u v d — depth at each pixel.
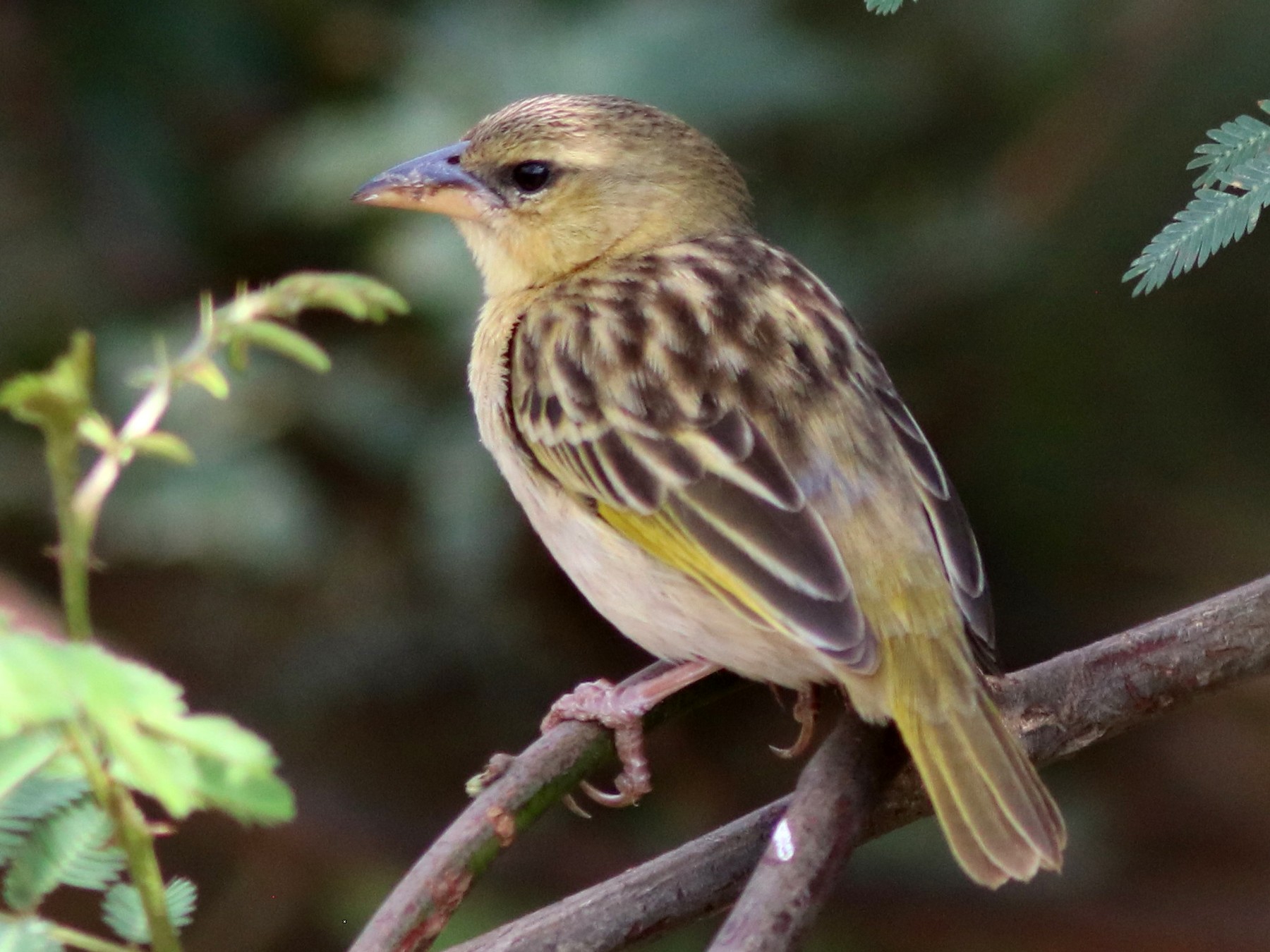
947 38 11.76
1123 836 12.61
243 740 3.57
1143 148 11.70
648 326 7.89
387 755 12.09
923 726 6.56
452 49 11.19
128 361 11.18
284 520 11.01
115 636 11.86
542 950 6.07
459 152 9.16
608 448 7.66
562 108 9.02
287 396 11.14
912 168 11.97
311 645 11.81
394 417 11.21
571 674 11.99
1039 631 12.53
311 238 11.80
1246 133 5.89
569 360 7.93
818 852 5.97
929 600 6.95
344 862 11.85
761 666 7.46
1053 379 11.99
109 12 11.62
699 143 9.15
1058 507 12.28
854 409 7.51
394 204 9.13
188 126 11.95
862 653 6.73
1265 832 12.60
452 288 10.66
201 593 11.95
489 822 6.30
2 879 4.29
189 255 11.88
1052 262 11.77
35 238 11.72
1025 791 6.38
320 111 11.55
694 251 8.59
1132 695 6.79
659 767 12.22
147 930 4.28
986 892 11.88
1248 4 11.57
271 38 11.77
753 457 7.33
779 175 11.84
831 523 7.12
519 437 8.09
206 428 11.09
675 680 7.51
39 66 11.77
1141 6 11.61
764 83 11.04
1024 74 11.77
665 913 6.18
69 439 3.88
